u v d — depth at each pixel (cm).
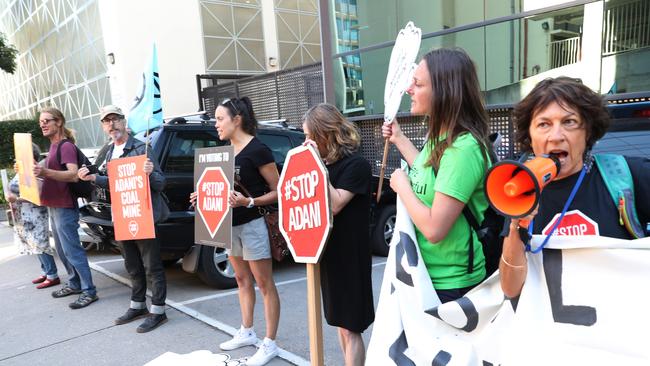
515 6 630
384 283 179
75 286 469
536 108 134
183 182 441
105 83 1261
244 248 293
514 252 131
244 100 305
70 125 1590
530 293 140
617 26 552
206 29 1259
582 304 133
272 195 295
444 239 164
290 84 1005
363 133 809
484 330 153
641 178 133
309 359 302
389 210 547
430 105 162
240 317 388
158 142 439
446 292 166
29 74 1925
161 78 1186
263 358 296
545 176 110
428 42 738
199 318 387
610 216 134
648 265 125
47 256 503
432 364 159
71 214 425
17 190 493
